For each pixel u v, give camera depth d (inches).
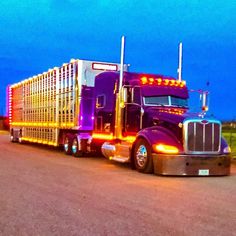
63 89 797.9
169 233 245.4
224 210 305.6
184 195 363.3
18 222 269.6
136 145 528.4
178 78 639.8
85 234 243.4
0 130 2240.4
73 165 590.9
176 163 477.1
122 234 243.4
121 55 576.4
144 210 303.6
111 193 369.4
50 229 253.8
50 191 376.2
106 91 648.4
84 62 733.9
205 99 569.3
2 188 390.3
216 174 491.2
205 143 486.9
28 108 1028.5
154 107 555.2
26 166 567.8
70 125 753.6
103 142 654.5
